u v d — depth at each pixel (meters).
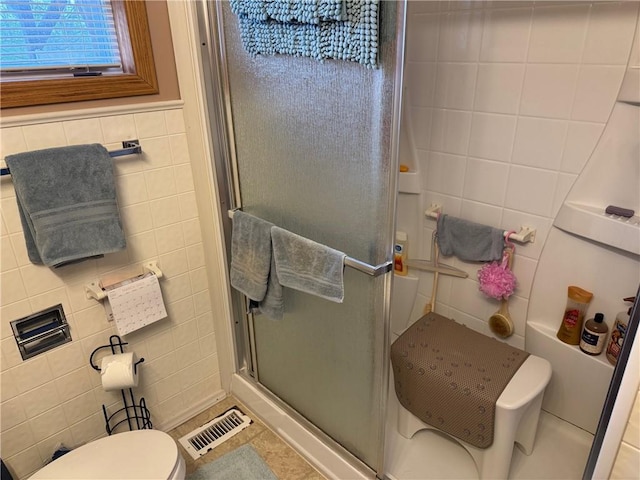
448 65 1.70
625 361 0.79
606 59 1.36
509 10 1.49
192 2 1.44
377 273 1.18
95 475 1.23
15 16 1.22
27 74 1.27
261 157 1.48
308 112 1.26
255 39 1.29
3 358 1.36
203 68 1.52
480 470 1.54
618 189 1.45
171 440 1.34
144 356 1.71
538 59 1.49
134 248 1.56
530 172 1.62
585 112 1.45
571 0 1.36
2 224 1.26
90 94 1.33
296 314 1.60
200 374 1.93
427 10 1.68
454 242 1.87
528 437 1.62
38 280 1.36
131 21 1.37
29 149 1.26
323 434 1.69
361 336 1.38
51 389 1.48
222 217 1.73
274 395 1.89
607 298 1.55
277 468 1.71
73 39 1.33
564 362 1.68
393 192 1.12
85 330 1.51
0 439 1.41
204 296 1.83
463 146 1.77
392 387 1.90
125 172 1.47
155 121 1.50
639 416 0.79
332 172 1.25
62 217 1.28
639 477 0.84
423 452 1.69
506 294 1.75
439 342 1.65
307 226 1.40
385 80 1.04
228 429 1.89
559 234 1.60
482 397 1.41
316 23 1.08
